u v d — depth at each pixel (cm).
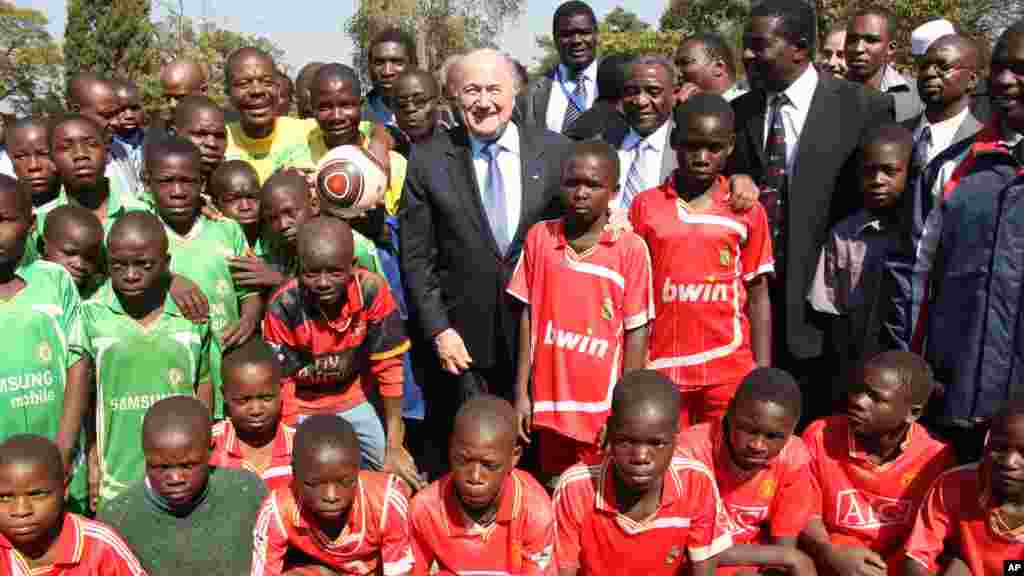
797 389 355
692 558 358
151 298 405
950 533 353
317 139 575
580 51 701
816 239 441
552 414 405
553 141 446
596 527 351
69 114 466
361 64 3716
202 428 344
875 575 356
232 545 360
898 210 420
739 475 369
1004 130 368
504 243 438
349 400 440
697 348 413
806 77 450
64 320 385
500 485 334
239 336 443
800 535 382
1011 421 319
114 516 352
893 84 612
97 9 4216
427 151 450
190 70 686
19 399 373
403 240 455
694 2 3922
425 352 497
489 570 349
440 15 3753
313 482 329
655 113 504
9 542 313
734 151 473
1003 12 2422
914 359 368
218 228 452
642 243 402
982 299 357
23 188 371
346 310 411
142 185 592
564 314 400
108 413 404
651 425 320
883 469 375
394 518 351
